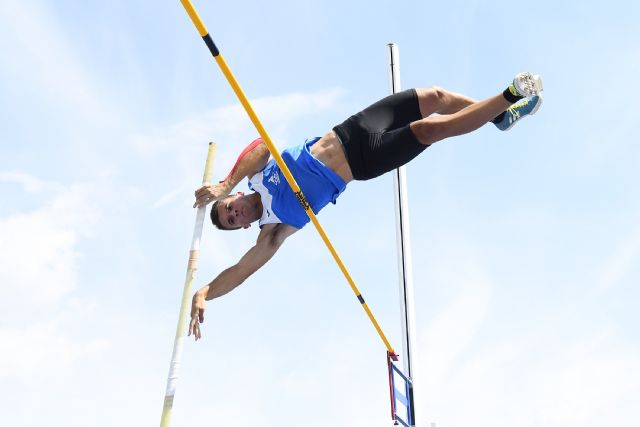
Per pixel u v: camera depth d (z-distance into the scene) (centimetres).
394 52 551
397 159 346
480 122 325
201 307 330
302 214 356
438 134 333
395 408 504
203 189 346
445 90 382
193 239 341
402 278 532
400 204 542
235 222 374
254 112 293
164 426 305
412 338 520
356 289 431
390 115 364
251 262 351
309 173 350
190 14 254
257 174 364
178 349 320
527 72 314
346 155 350
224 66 274
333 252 385
